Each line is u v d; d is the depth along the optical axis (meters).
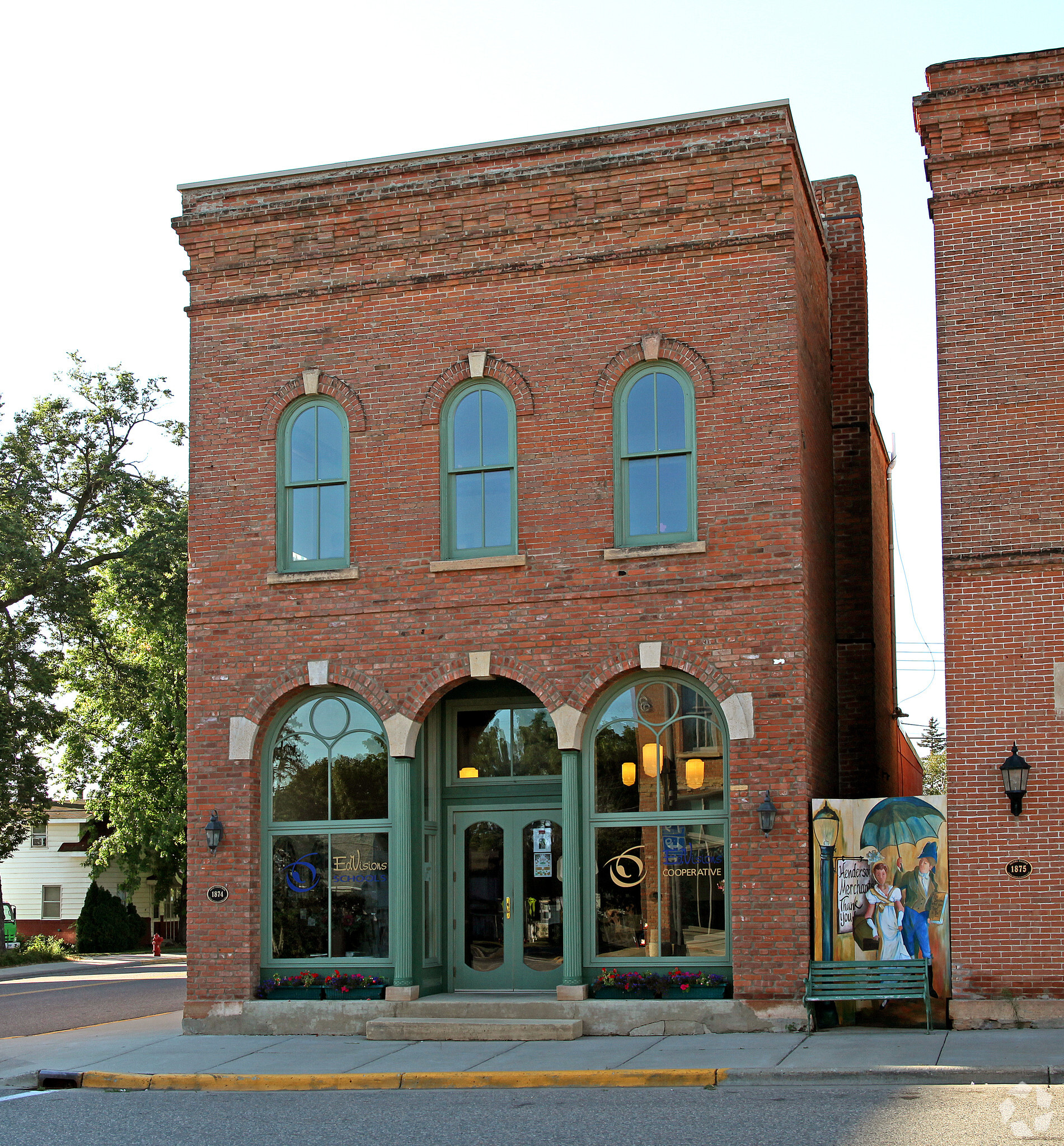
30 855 52.66
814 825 16.00
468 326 17.86
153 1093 14.10
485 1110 12.07
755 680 16.19
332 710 18.06
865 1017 16.12
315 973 17.47
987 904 15.23
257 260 18.78
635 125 17.48
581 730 16.88
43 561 39.09
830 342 20.78
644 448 17.09
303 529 18.33
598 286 17.41
